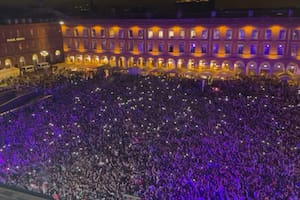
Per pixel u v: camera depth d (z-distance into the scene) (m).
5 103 51.28
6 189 29.20
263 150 30.84
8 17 77.69
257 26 61.69
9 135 37.44
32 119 41.25
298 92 46.56
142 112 40.97
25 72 68.81
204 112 40.19
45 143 34.78
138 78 56.75
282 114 38.38
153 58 73.00
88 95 48.53
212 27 65.44
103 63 78.44
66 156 32.09
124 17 76.50
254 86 49.69
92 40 78.50
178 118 38.72
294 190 25.17
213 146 32.09
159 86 51.03
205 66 68.38
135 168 29.67
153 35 71.56
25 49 74.69
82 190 27.20
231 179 26.84
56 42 81.00
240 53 64.81
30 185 28.91
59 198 26.83
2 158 32.88
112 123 38.31
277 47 61.44
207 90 48.44
